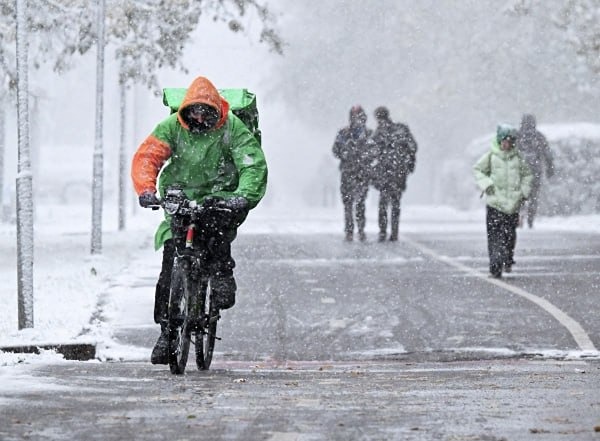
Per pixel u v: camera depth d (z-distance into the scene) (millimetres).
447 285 42812
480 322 35562
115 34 54562
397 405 18281
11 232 75250
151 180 24000
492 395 19453
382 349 32188
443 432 15672
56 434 15680
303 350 32156
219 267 25000
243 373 24828
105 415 17250
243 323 35844
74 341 29219
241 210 24266
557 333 33688
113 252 55969
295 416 17141
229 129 24234
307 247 56906
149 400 18969
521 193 45688
